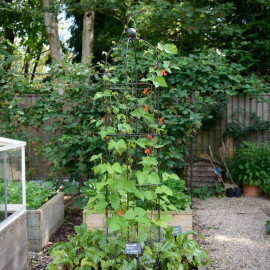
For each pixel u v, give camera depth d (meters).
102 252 2.46
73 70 4.85
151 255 2.48
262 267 3.05
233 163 6.74
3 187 2.50
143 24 6.80
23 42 12.02
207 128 7.17
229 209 5.26
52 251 2.66
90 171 4.95
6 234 2.51
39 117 4.96
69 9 6.59
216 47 9.46
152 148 2.94
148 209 3.43
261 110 7.08
